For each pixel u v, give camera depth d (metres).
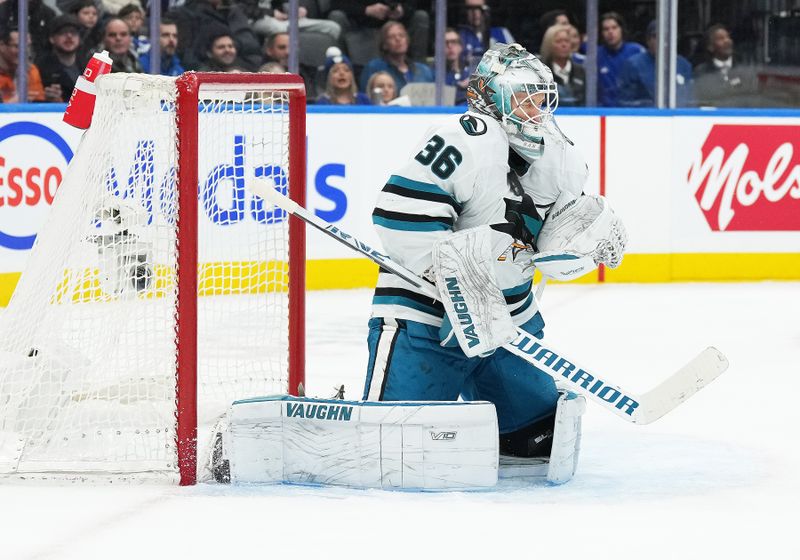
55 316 10.43
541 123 9.53
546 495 9.34
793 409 12.91
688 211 23.28
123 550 7.86
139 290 10.33
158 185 10.32
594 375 9.45
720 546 8.05
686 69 24.83
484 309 9.30
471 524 8.45
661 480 9.91
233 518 8.57
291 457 9.46
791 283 23.25
